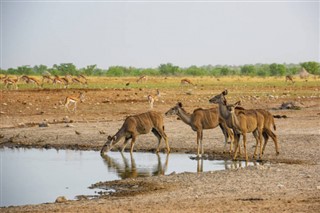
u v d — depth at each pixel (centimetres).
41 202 5156
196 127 7412
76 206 4584
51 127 10231
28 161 7394
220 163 6881
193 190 5141
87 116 11975
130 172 6481
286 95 16638
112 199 4909
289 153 7162
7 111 12731
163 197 4862
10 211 4519
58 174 6462
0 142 9031
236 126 6694
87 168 6819
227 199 4616
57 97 15450
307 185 5169
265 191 4944
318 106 12706
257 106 13125
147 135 9006
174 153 7775
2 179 6225
